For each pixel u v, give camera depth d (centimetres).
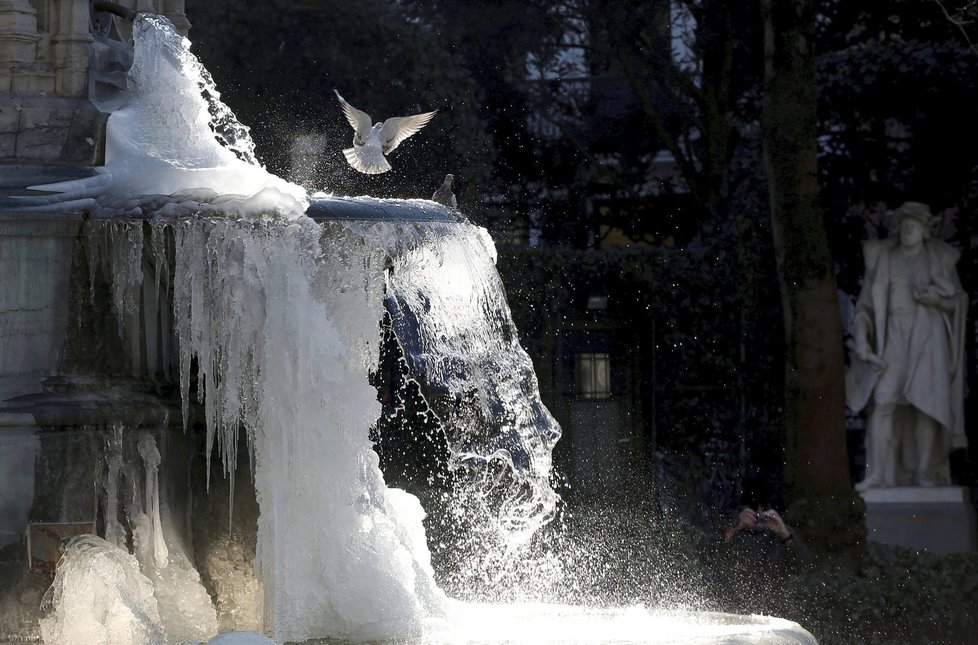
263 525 1341
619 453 4038
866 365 3809
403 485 2558
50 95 1390
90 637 1216
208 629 1317
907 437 3812
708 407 4034
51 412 1268
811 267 3141
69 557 1238
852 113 4156
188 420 1360
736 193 4075
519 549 2088
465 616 1499
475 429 1666
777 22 3139
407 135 1647
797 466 3094
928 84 4041
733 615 1518
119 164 1377
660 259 4044
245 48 3712
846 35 4325
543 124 4538
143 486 1307
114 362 1313
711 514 3300
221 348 1315
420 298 1584
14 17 1369
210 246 1297
